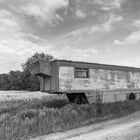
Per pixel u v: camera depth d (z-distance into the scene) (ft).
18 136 20.88
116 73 49.93
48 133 22.26
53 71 39.27
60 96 68.54
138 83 57.11
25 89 182.60
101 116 31.30
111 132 21.22
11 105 49.55
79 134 21.24
